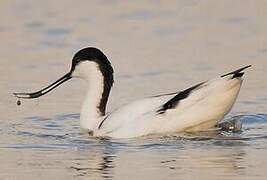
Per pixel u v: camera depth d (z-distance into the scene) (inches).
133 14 1109.7
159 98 596.4
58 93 759.1
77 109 694.5
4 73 847.1
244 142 569.3
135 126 589.0
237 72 577.3
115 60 879.1
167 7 1139.9
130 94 737.0
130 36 997.2
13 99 736.3
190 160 523.5
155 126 586.2
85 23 1071.6
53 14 1120.2
